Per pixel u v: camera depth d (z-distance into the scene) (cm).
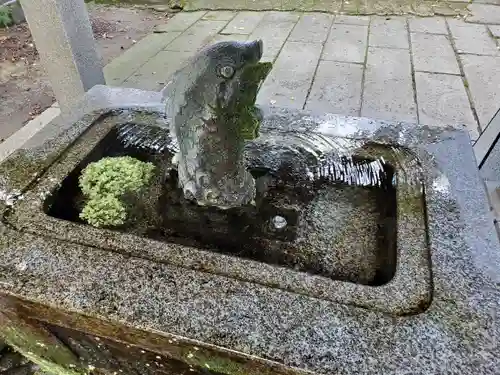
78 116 182
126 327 106
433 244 119
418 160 154
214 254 117
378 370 90
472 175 145
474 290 106
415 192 140
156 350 114
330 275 127
